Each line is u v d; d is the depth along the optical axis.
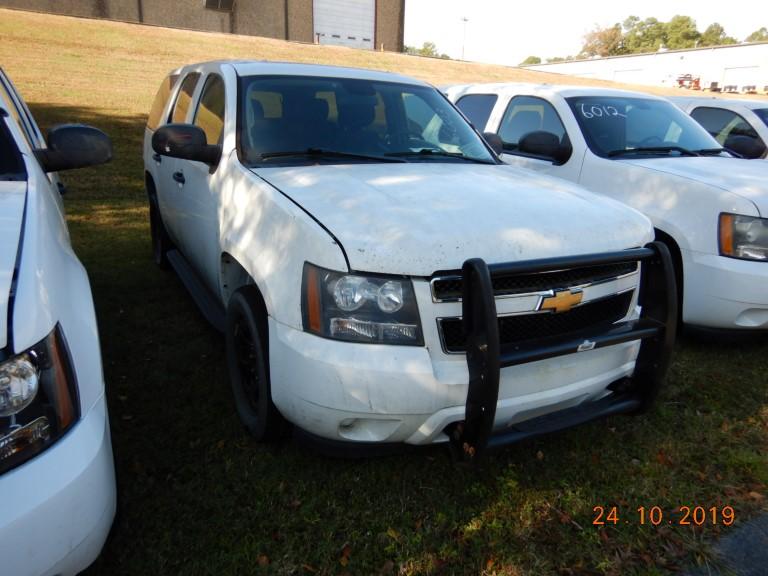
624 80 49.28
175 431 2.89
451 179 2.89
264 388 2.55
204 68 4.08
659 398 3.41
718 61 43.38
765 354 4.03
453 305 2.16
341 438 2.28
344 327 2.14
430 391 2.12
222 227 3.02
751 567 2.26
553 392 2.37
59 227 2.32
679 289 4.00
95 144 2.80
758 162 4.77
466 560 2.21
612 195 4.43
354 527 2.34
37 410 1.54
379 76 3.94
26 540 1.44
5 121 2.61
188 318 4.28
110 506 1.69
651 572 2.20
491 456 2.81
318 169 2.96
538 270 2.16
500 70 29.39
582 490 2.62
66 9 26.00
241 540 2.24
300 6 31.44
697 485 2.70
